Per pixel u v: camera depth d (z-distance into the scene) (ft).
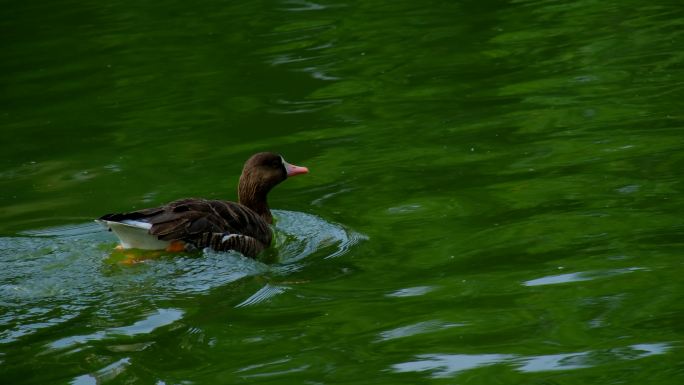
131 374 31.96
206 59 75.72
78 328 35.29
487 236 43.52
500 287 38.09
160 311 36.81
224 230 43.19
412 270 40.47
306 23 84.69
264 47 78.02
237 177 53.21
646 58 69.05
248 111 64.13
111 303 37.63
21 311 36.91
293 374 31.73
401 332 34.63
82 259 41.91
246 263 41.55
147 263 41.19
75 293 38.45
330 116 62.23
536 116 59.57
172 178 53.52
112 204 50.08
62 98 69.00
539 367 31.42
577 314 35.22
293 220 47.93
